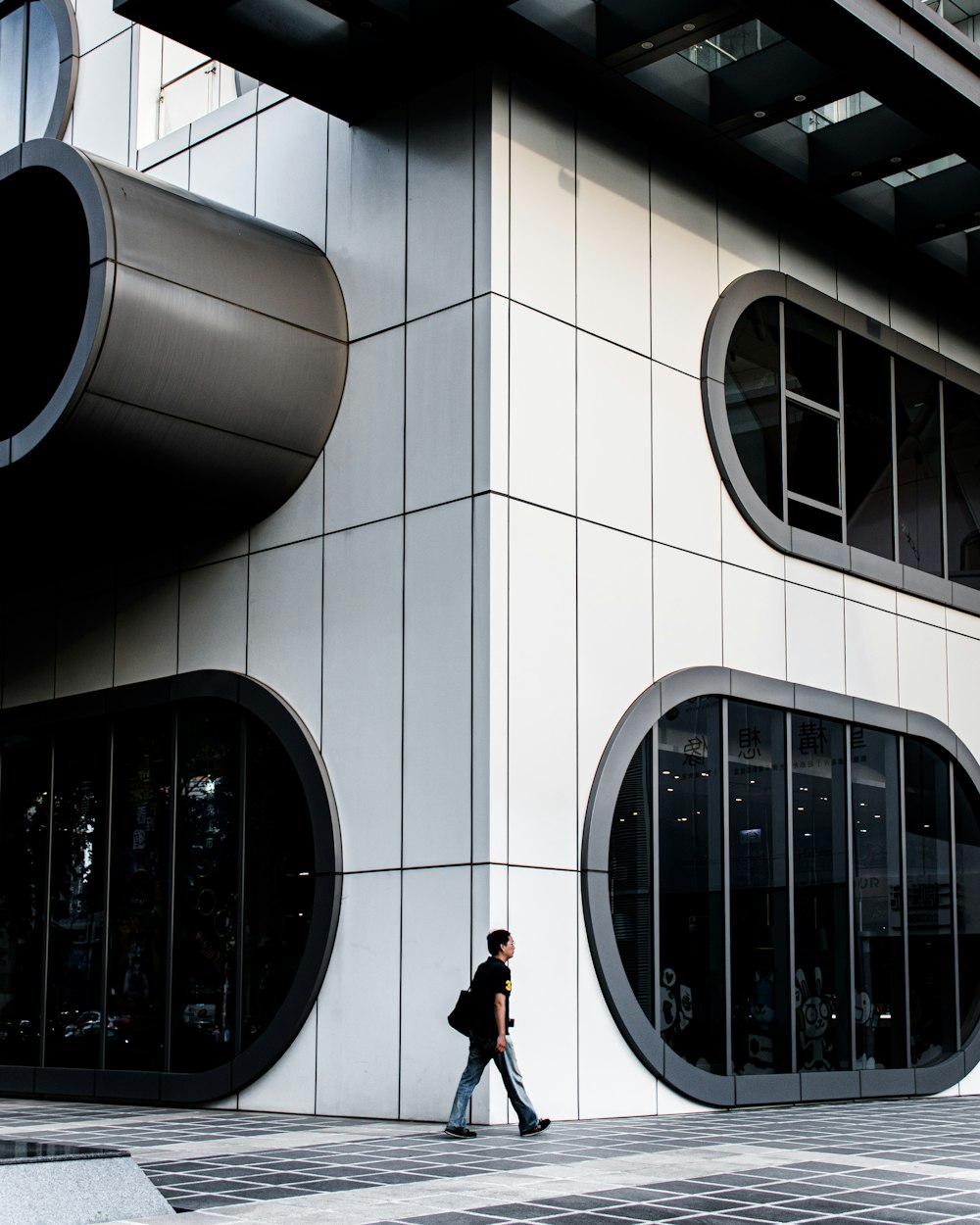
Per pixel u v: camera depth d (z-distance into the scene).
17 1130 11.80
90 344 12.71
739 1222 7.29
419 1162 9.57
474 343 13.46
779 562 16.30
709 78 15.03
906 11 13.70
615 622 14.09
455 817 12.75
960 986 18.06
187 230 13.66
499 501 13.11
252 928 14.34
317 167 15.50
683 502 15.15
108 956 15.79
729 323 16.02
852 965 16.31
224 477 14.30
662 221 15.48
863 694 17.23
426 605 13.38
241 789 14.69
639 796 14.02
